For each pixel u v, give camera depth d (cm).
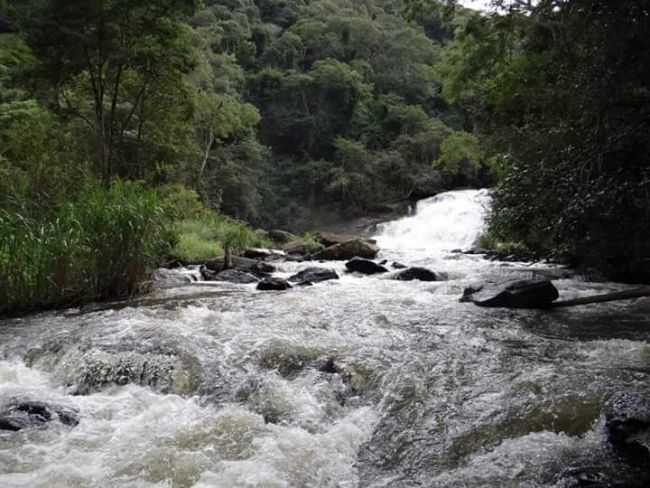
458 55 1625
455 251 1819
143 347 567
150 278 999
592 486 313
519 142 905
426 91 4256
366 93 3862
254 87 3816
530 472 341
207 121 2402
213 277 1173
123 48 1495
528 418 412
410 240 2369
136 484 335
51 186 1115
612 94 668
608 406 412
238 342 586
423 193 3175
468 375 499
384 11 5381
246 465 358
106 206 884
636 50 629
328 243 1998
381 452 390
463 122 3875
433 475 355
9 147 1483
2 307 782
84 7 1418
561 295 898
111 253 876
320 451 384
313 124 3666
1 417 418
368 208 3316
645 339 624
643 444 357
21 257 795
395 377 493
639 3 602
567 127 792
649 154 709
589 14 683
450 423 418
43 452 377
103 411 452
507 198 985
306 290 975
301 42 4288
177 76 1692
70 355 566
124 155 1930
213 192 2673
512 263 1417
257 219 3203
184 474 347
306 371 516
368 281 1111
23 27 1464
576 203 755
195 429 411
